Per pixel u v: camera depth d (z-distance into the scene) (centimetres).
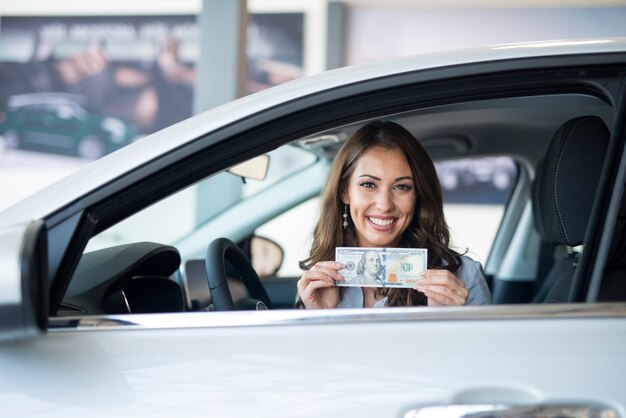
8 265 121
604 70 145
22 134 1068
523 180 352
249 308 199
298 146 288
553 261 346
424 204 194
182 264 256
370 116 148
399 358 129
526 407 125
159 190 144
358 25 1009
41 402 131
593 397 126
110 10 1048
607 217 145
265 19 1020
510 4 974
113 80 1054
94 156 1064
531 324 131
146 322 136
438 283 166
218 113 148
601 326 131
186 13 1037
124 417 129
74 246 141
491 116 290
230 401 129
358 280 170
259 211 295
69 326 136
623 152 144
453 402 126
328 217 197
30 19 1056
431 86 147
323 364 130
